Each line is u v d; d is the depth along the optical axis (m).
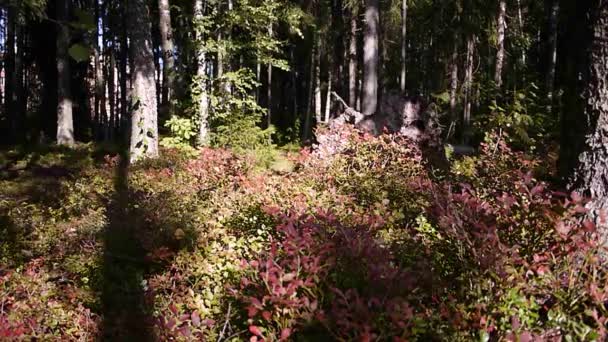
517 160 6.96
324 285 2.96
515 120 10.16
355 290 2.60
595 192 3.37
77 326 3.50
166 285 3.92
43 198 8.26
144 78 11.09
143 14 11.19
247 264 3.33
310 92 23.67
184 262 4.09
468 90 16.69
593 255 2.70
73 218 6.35
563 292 2.64
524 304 2.59
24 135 22.56
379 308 2.67
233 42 13.49
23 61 25.48
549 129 11.60
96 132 25.89
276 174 7.90
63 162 12.87
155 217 5.00
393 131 9.12
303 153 7.48
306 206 5.01
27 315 3.49
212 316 3.45
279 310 2.75
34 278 4.05
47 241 5.34
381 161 7.05
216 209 5.44
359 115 9.87
